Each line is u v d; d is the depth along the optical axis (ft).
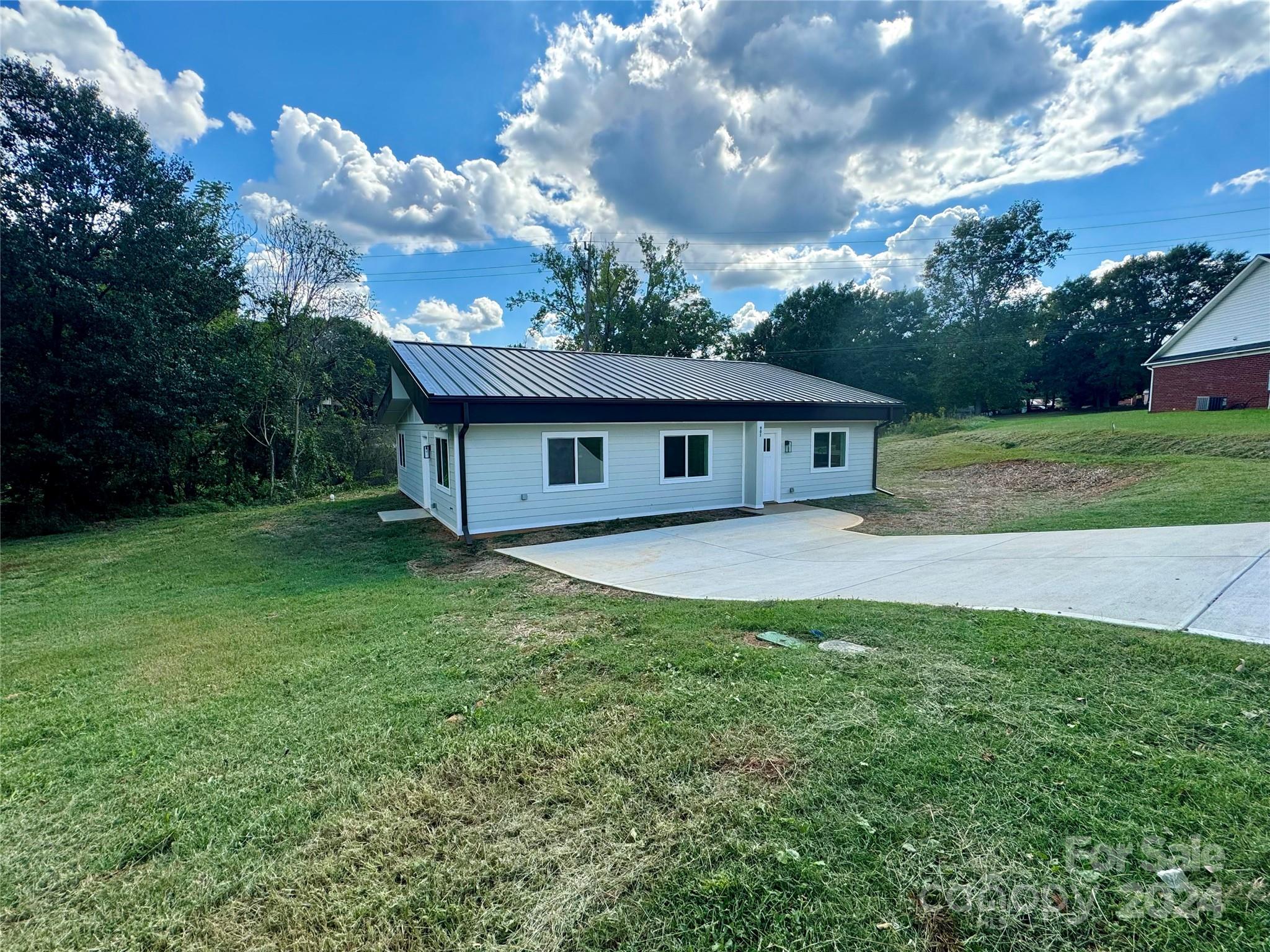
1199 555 18.47
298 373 62.08
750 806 7.63
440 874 6.80
